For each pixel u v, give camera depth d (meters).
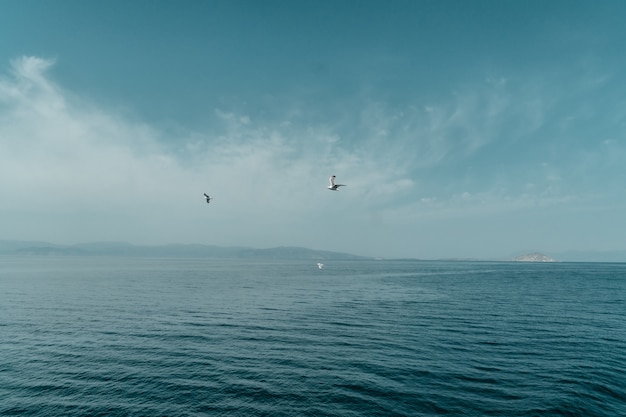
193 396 24.08
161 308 55.78
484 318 49.22
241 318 48.59
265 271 177.12
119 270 163.50
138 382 26.28
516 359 31.23
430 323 45.78
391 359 31.28
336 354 32.69
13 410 22.09
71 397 23.86
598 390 24.78
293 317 49.56
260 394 24.33
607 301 67.06
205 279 116.31
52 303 59.69
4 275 124.25
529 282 115.25
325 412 21.95
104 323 44.53
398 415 21.56
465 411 21.98
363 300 67.69
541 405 22.59
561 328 43.03
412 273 172.50
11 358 31.06
